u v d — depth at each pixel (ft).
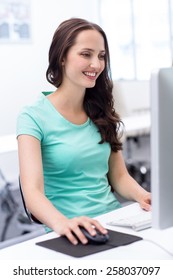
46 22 16.56
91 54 4.90
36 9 16.19
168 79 3.04
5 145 9.35
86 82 4.96
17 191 12.82
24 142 4.80
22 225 11.19
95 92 5.41
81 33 4.88
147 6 17.98
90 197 5.02
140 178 14.52
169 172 3.18
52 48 5.10
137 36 18.42
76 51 4.87
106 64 5.35
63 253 3.66
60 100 5.18
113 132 5.39
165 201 3.20
